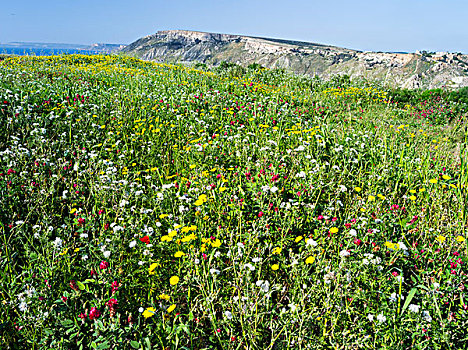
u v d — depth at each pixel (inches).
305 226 174.2
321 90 636.7
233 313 117.3
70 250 149.9
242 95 482.3
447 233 175.0
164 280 135.7
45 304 112.0
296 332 113.9
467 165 237.6
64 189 201.2
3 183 175.5
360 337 108.5
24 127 263.7
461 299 121.4
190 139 290.2
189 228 141.1
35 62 703.1
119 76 546.6
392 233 167.9
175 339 106.2
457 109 464.4
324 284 124.6
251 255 149.9
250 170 226.2
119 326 104.0
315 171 215.9
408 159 266.1
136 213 170.4
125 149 255.6
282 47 6555.1
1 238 146.9
